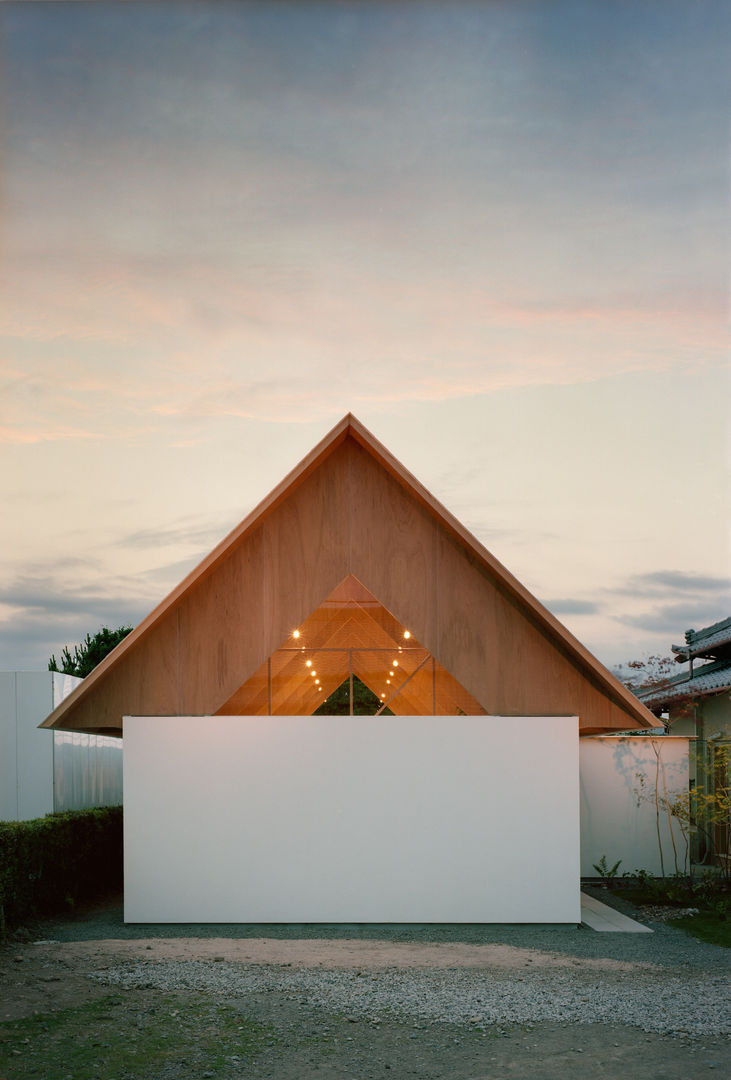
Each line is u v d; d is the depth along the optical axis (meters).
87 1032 6.54
